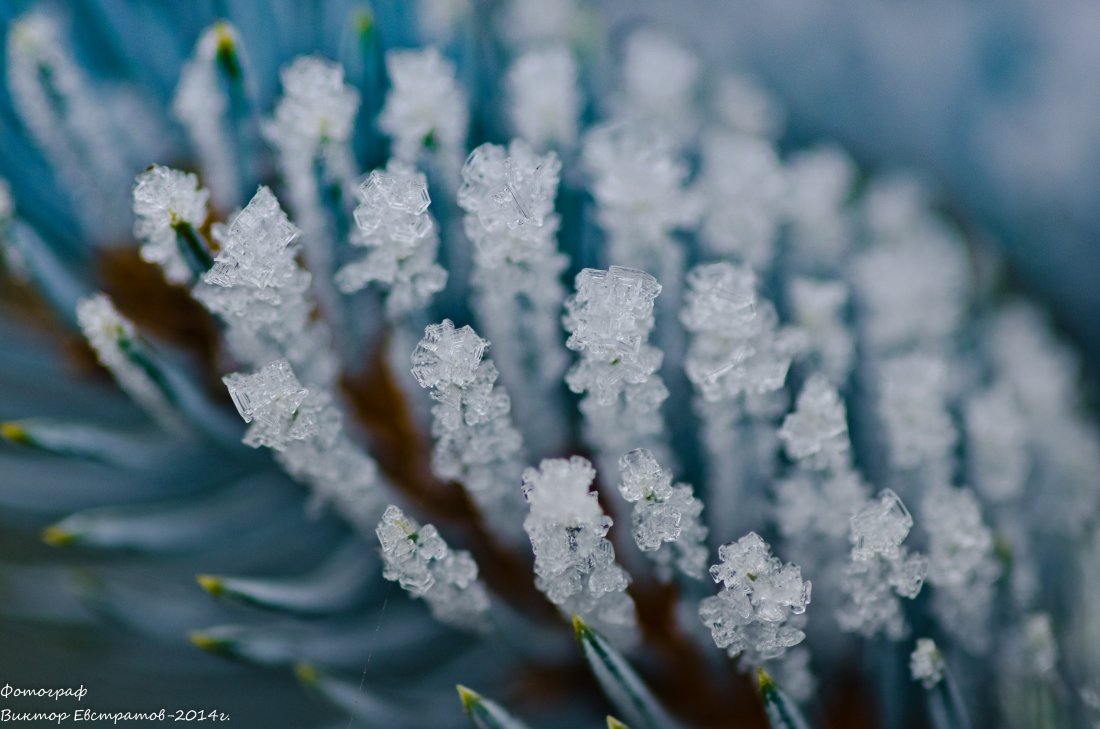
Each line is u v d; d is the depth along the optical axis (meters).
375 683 0.12
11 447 0.12
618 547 0.11
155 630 0.12
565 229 0.12
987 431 0.12
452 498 0.12
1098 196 0.14
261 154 0.11
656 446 0.11
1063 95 0.14
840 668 0.12
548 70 0.12
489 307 0.11
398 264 0.11
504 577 0.12
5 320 0.12
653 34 0.14
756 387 0.11
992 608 0.12
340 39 0.12
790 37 0.14
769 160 0.13
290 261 0.11
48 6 0.12
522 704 0.12
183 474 0.12
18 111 0.12
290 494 0.12
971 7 0.14
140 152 0.12
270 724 0.13
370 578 0.12
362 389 0.12
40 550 0.13
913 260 0.13
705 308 0.11
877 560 0.11
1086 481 0.13
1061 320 0.14
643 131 0.13
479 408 0.11
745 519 0.12
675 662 0.12
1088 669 0.12
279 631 0.12
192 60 0.12
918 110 0.14
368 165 0.12
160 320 0.12
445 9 0.12
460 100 0.12
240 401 0.11
